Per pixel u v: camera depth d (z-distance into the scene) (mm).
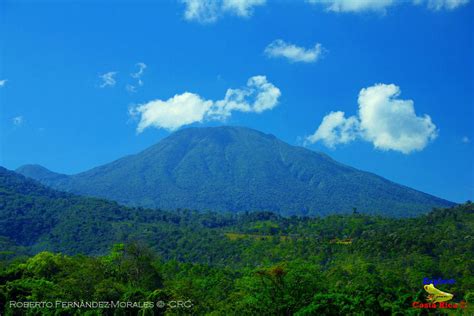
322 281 68125
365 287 70812
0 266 90312
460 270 107125
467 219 148125
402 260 116000
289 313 61500
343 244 141750
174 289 73250
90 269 74188
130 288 74000
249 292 64750
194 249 173375
